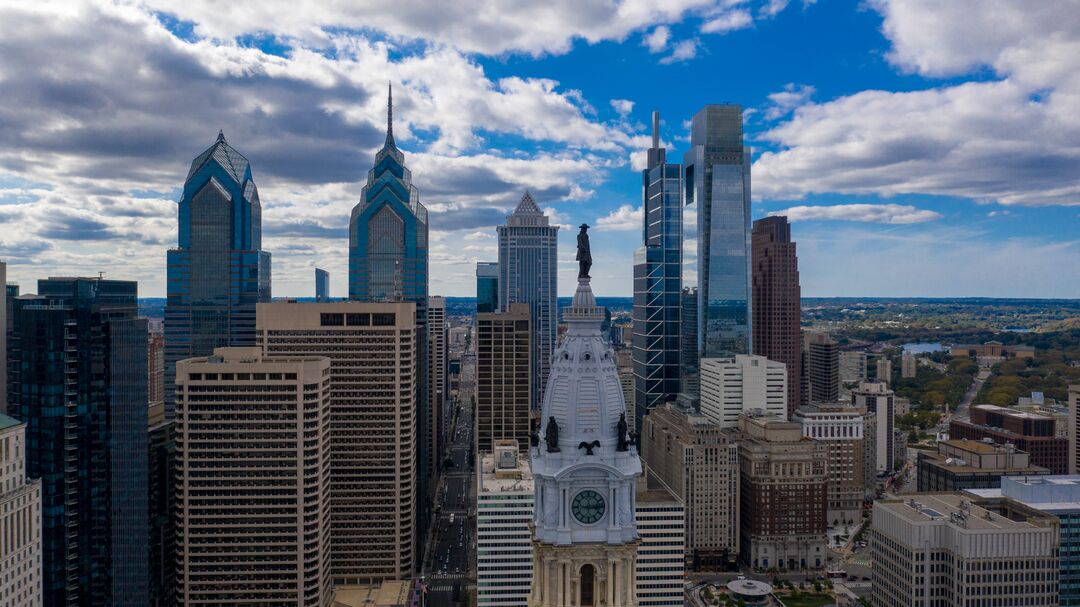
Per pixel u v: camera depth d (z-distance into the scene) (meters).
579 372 124.81
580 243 128.38
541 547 123.00
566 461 122.94
